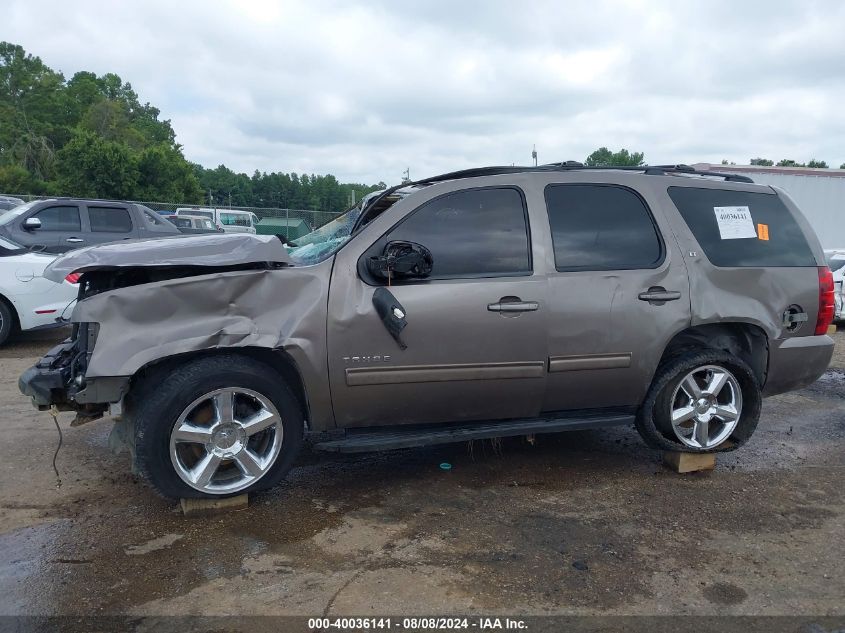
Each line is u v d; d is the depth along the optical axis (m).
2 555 3.25
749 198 4.54
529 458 4.67
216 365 3.51
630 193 4.23
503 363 3.83
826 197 21.00
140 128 99.12
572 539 3.47
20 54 88.50
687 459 4.39
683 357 4.21
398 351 3.70
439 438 3.87
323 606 2.85
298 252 4.45
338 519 3.67
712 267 4.23
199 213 28.67
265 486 3.73
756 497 4.07
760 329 4.34
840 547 3.45
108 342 3.33
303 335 3.58
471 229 3.92
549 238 3.98
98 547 3.33
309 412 3.74
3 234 10.55
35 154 65.06
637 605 2.89
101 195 44.72
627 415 4.24
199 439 3.52
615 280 4.00
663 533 3.56
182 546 3.35
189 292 3.47
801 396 6.63
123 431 3.75
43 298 8.02
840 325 11.84
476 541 3.44
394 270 3.56
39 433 5.03
